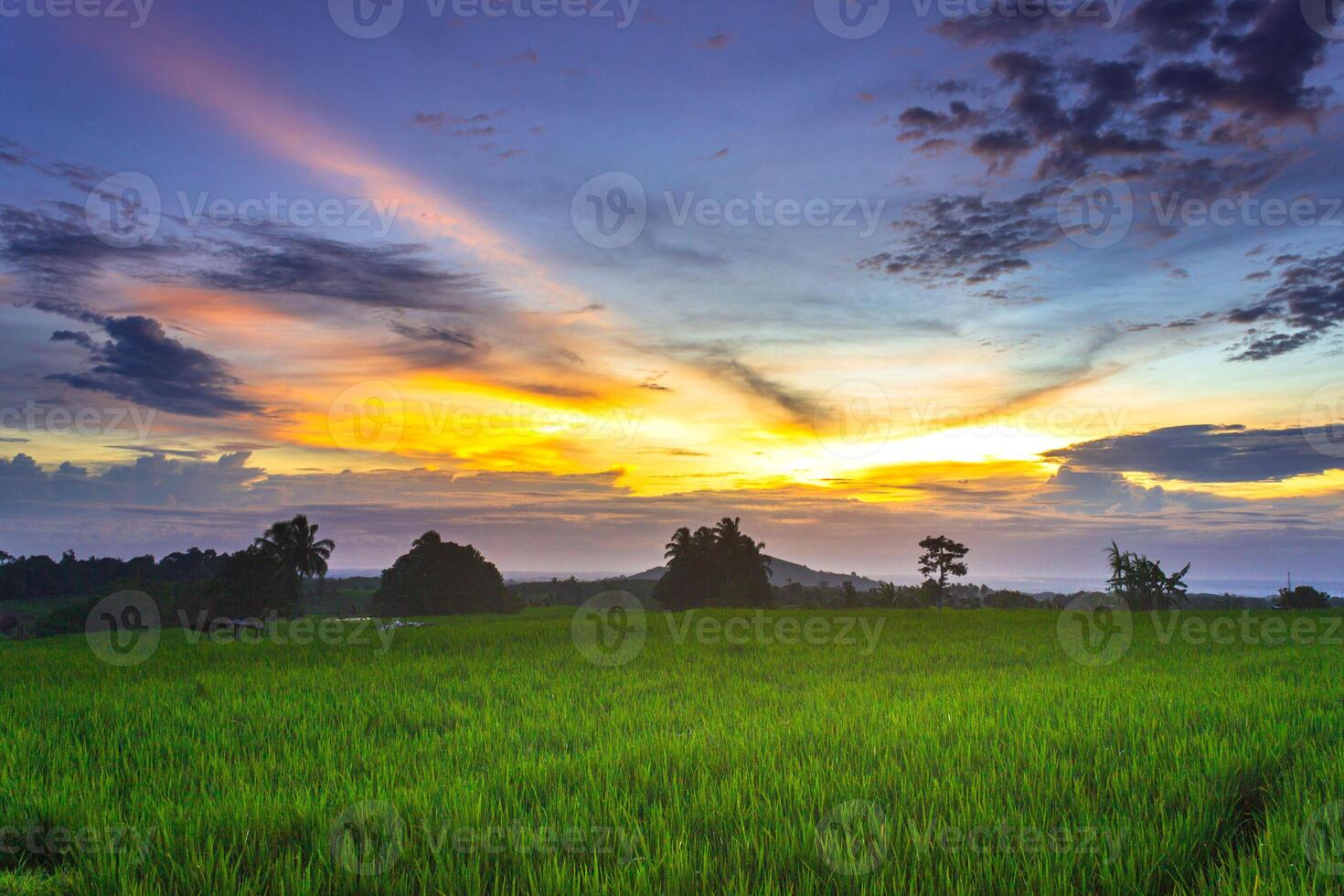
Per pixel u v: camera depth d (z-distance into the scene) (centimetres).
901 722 927
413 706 1145
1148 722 896
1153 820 559
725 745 831
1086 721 912
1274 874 468
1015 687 1230
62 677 1493
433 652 1931
